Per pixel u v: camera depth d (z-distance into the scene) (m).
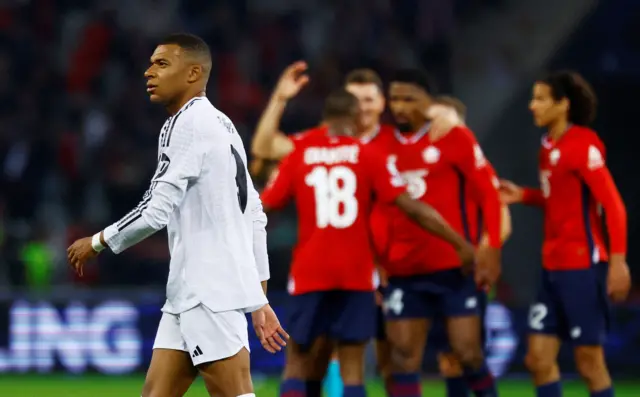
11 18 66.50
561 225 24.88
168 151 16.22
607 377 24.95
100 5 69.75
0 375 42.69
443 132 25.28
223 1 70.75
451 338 25.19
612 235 24.25
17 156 57.44
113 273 50.28
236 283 16.36
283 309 42.94
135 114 62.81
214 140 16.30
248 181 17.19
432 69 65.81
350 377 22.58
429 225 22.66
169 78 16.72
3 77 62.91
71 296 43.09
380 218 25.39
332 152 22.69
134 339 43.12
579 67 52.69
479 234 27.61
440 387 39.59
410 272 25.14
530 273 49.62
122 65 65.56
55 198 56.44
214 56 66.62
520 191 26.83
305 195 22.73
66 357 42.88
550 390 25.28
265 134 26.06
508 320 42.00
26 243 51.50
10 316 42.84
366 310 22.58
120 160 59.47
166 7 70.81
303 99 63.84
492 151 52.50
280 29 69.56
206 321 16.25
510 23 60.12
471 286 25.12
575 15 54.00
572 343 25.00
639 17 52.84
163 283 50.56
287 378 22.78
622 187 50.72
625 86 51.69
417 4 69.19
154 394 16.66
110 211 57.03
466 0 65.31
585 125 25.11
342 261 22.36
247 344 16.64
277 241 52.66
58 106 62.22
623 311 42.53
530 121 51.16
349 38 68.38
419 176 25.39
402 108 25.39
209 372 16.45
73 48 67.00
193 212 16.34
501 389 39.06
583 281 24.66
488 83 60.53
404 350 25.16
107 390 38.03
